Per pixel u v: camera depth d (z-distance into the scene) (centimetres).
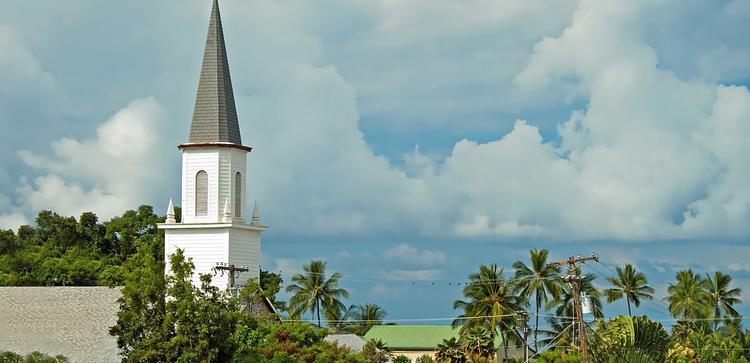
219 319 5981
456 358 11775
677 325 14775
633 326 6406
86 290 7462
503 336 12238
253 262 8206
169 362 5847
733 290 14962
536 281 12169
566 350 11862
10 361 5788
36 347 6519
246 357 6600
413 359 13750
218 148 8056
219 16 8331
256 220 8275
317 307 13500
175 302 5941
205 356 5856
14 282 10125
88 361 6419
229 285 7656
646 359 6372
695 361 8969
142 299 6025
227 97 8206
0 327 6800
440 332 14062
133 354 5859
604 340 6712
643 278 14062
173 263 6150
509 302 12044
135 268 6203
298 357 7206
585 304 12431
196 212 8056
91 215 12156
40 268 10569
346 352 7725
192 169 8088
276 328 7556
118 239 12050
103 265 10944
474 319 12050
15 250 11181
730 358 12581
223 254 7962
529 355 13112
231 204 8050
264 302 8319
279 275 12431
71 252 11331
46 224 12112
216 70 8200
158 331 5931
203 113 8138
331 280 13512
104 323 6969
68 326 6881
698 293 14912
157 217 11975
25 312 7062
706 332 14600
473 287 12138
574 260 7056
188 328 5872
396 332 14162
